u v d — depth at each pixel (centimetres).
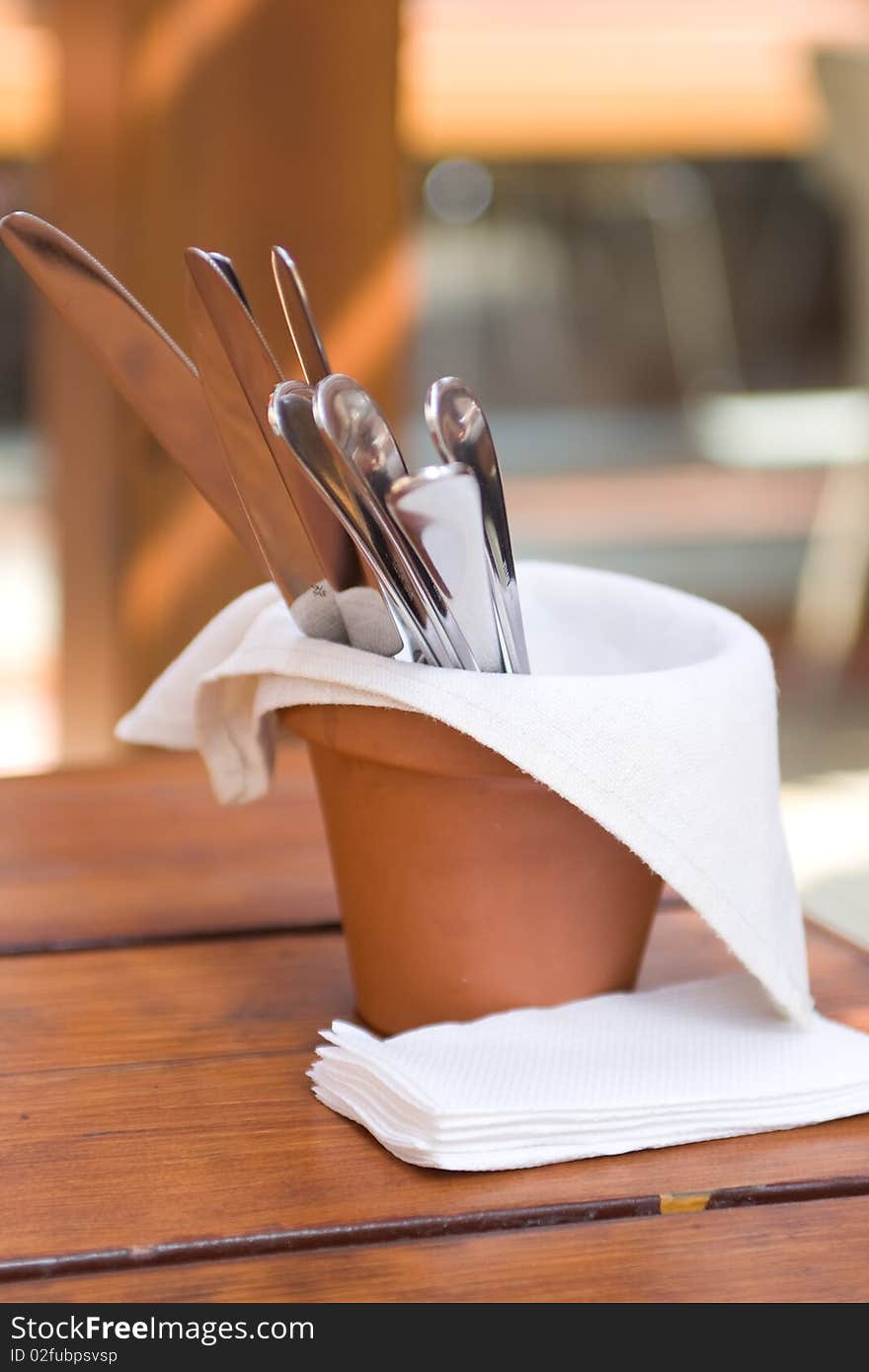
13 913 122
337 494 101
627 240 1009
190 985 115
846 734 417
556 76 515
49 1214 97
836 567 538
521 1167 100
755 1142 103
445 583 102
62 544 278
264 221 248
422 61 509
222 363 101
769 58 520
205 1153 101
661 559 646
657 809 105
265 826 135
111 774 144
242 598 119
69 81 247
